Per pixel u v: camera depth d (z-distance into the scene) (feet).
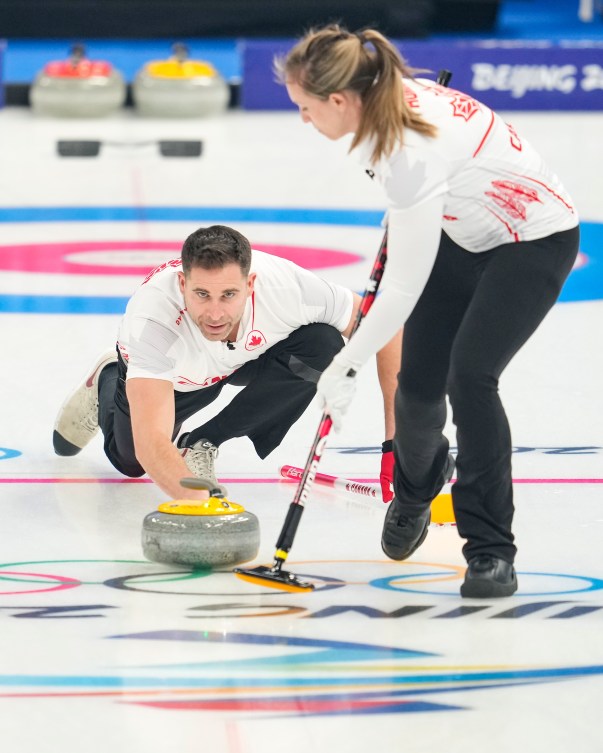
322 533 35.86
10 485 39.60
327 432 30.91
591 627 28.99
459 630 28.84
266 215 87.97
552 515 36.88
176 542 32.09
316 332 37.78
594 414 46.98
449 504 37.19
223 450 43.45
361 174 104.68
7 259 74.74
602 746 23.35
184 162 110.01
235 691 25.59
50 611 29.81
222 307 33.42
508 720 24.34
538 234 29.81
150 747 23.29
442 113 28.78
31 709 24.75
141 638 28.25
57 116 133.90
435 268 30.96
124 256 75.66
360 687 25.80
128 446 38.42
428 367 31.30
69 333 58.34
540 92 140.46
